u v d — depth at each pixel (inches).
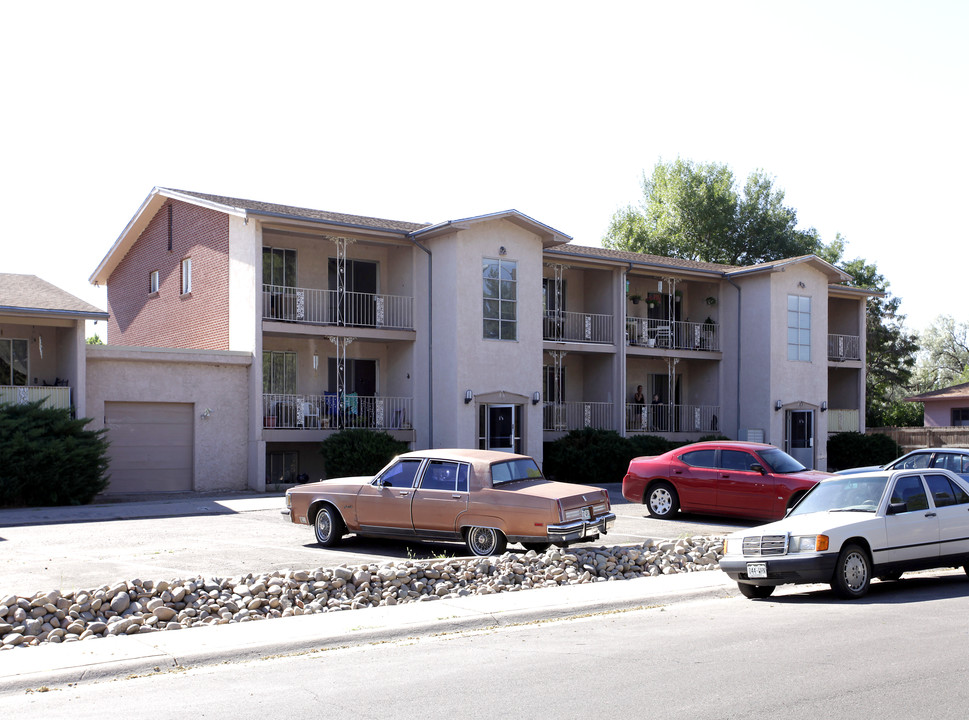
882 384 2340.1
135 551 589.9
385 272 1229.1
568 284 1396.4
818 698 271.4
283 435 1059.9
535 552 560.7
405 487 589.3
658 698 273.9
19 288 965.2
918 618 398.6
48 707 279.0
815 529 457.4
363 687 294.2
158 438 1005.8
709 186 2322.8
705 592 479.8
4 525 729.6
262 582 441.4
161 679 314.7
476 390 1123.9
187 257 1218.0
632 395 1472.7
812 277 1480.1
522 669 315.3
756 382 1432.1
